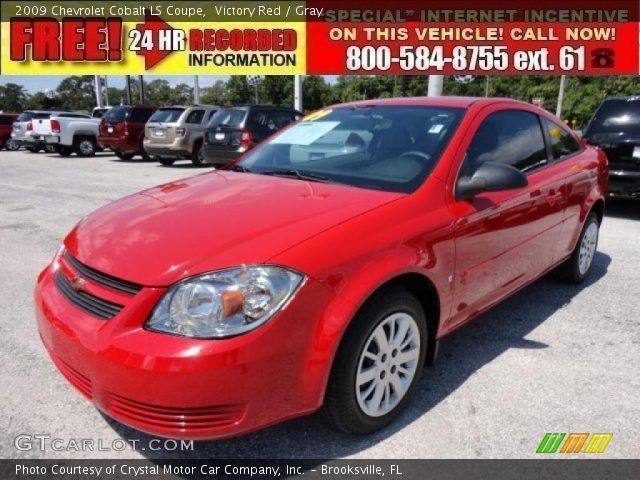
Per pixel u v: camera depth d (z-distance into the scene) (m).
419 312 2.78
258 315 2.14
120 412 2.21
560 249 4.27
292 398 2.27
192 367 2.04
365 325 2.44
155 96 85.69
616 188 7.53
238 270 2.18
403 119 3.48
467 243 2.99
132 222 2.63
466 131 3.25
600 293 4.64
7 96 85.88
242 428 2.18
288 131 3.98
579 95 42.31
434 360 3.02
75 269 2.52
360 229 2.48
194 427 2.13
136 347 2.11
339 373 2.40
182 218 2.59
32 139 19.33
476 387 3.11
